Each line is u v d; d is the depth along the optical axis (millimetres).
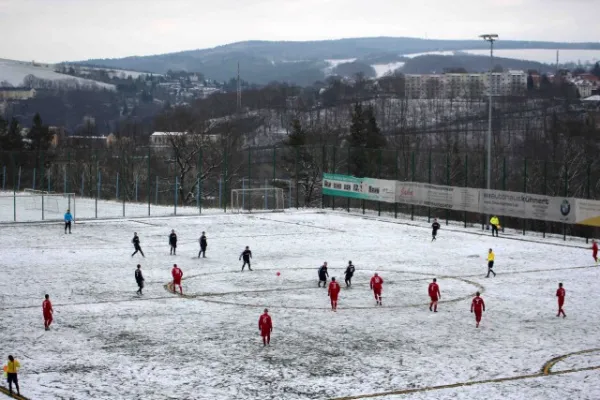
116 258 67812
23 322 46250
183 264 65625
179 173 135500
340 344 42406
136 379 36438
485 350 41406
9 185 140500
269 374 37312
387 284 58406
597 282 59500
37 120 169000
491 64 86688
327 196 115562
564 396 34375
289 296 54031
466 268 65000
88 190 134750
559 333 44875
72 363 38719
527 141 157750
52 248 72438
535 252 73250
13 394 34250
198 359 39562
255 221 93375
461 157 129625
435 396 34375
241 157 139000
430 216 101000
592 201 76250
